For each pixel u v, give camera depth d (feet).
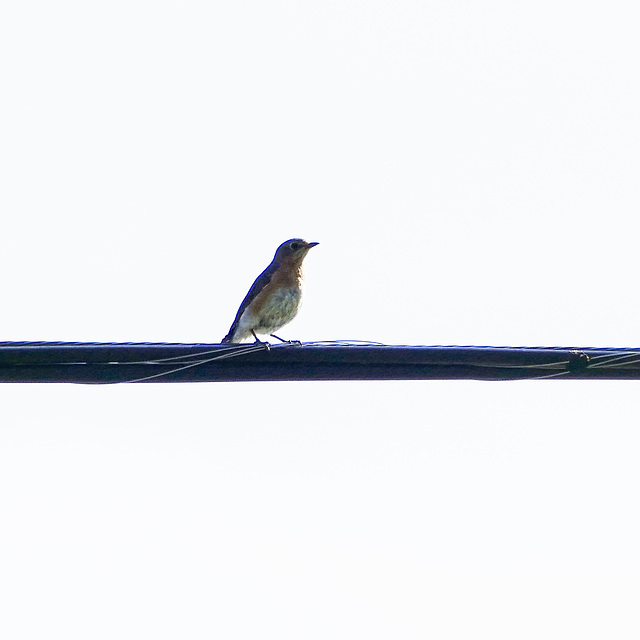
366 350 47.83
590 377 49.90
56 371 46.11
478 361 48.47
